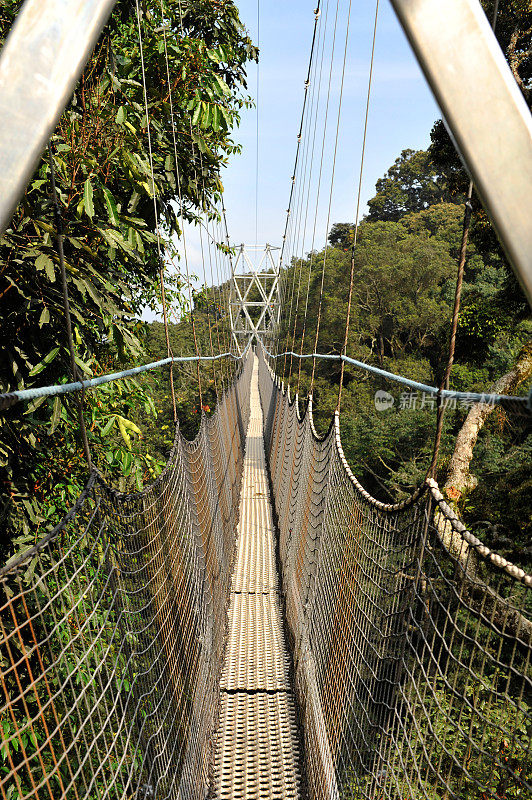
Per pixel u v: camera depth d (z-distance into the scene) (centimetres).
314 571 376
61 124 301
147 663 213
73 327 298
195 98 432
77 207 284
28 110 54
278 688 427
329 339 2717
